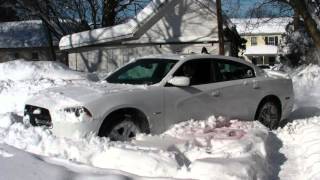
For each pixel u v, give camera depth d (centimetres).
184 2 3027
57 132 699
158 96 769
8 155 562
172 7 3019
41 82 1373
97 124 695
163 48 3041
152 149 629
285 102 994
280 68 3172
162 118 771
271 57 7588
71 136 687
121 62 3011
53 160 570
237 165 553
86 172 528
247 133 754
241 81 909
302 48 3152
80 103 696
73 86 802
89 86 790
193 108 818
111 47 3014
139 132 747
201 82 847
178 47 3050
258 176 560
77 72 1736
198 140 709
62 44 3058
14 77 1672
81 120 686
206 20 3031
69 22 3844
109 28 2989
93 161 613
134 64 876
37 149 655
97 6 3803
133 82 829
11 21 5559
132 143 697
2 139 688
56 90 788
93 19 3838
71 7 3756
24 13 4059
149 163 577
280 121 996
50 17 3828
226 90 872
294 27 3228
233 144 667
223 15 3000
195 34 3044
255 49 7494
